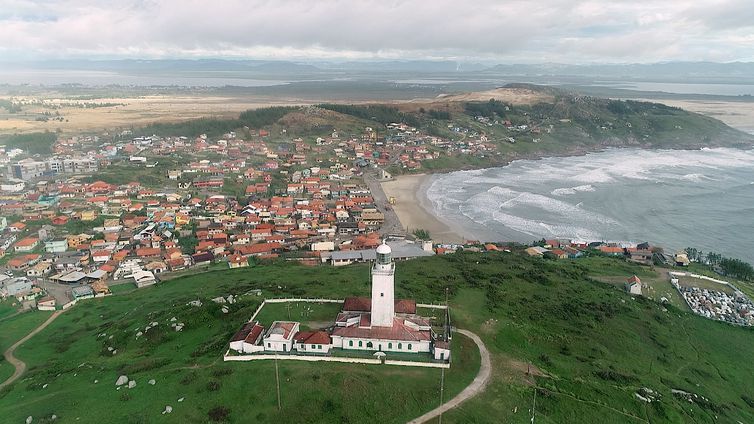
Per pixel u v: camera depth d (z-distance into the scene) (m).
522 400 72.88
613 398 76.62
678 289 143.62
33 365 91.69
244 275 139.12
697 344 107.81
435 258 153.25
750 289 148.88
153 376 75.38
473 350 85.69
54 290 138.75
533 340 94.00
